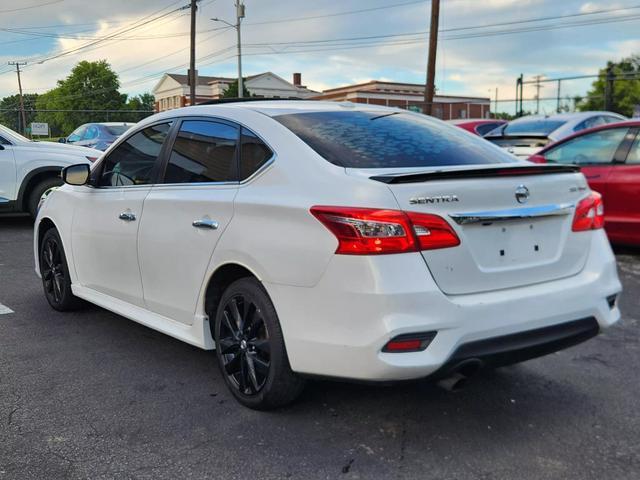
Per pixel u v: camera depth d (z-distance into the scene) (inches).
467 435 123.9
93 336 185.0
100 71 4047.7
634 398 141.4
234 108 147.9
